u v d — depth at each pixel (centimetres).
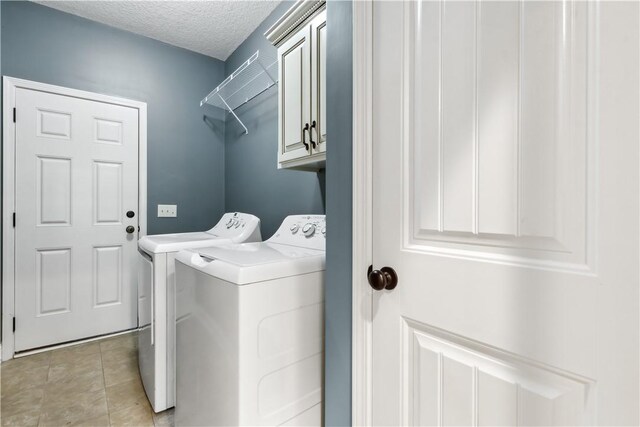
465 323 69
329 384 102
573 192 55
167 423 148
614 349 51
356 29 88
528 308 60
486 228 66
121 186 253
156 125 268
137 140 259
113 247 251
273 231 230
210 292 104
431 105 75
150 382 160
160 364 154
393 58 82
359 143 89
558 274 56
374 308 87
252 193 255
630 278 49
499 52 63
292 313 104
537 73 58
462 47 69
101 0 218
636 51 48
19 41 214
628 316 49
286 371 102
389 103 83
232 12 228
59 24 227
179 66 279
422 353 78
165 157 273
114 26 248
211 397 103
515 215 61
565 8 55
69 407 160
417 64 77
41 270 224
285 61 161
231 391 94
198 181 290
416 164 78
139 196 261
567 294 55
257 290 95
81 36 235
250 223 195
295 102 153
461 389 70
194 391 114
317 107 138
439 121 73
